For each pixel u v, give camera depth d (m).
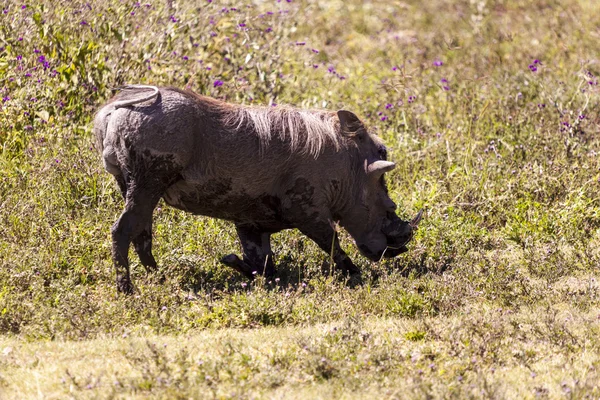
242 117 18.69
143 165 17.83
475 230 22.89
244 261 20.53
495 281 19.17
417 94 32.09
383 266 20.64
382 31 45.38
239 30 30.66
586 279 20.05
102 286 19.20
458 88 32.84
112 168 18.44
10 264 18.91
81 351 15.07
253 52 30.69
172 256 20.12
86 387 13.30
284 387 13.53
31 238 20.52
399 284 18.83
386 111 30.28
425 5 50.94
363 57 40.97
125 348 15.09
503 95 31.56
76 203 22.77
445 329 16.22
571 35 41.12
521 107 30.56
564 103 30.41
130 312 17.05
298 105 30.20
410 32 45.47
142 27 28.59
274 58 30.97
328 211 19.56
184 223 21.95
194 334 16.41
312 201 19.27
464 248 21.81
